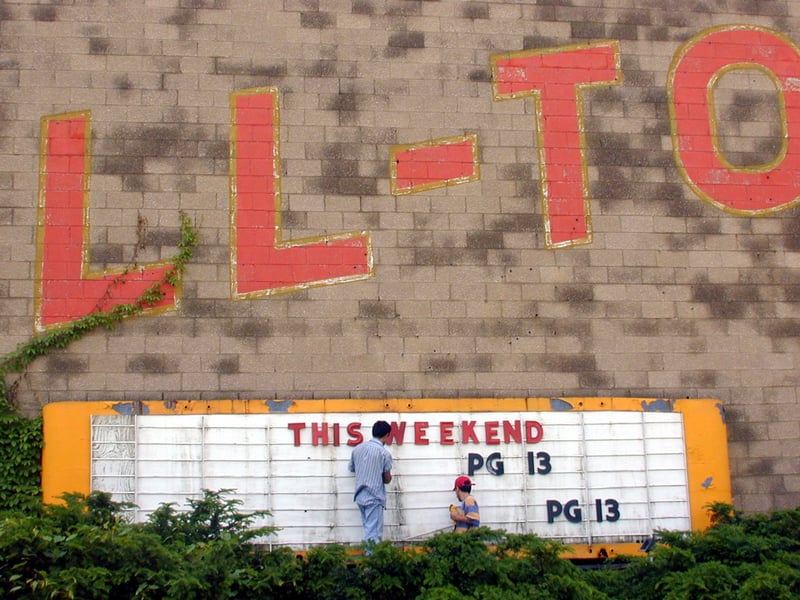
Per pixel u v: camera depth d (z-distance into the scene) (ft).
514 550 27.43
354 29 36.76
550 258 36.19
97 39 35.45
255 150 35.47
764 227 37.68
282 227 35.12
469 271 35.70
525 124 37.04
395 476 33.86
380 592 25.71
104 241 34.27
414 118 36.45
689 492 35.04
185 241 34.47
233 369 34.04
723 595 25.43
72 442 32.86
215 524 28.04
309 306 34.76
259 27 36.29
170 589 23.00
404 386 34.65
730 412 36.17
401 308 35.17
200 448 33.30
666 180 37.42
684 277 36.81
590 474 34.73
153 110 35.27
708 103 38.24
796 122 38.68
